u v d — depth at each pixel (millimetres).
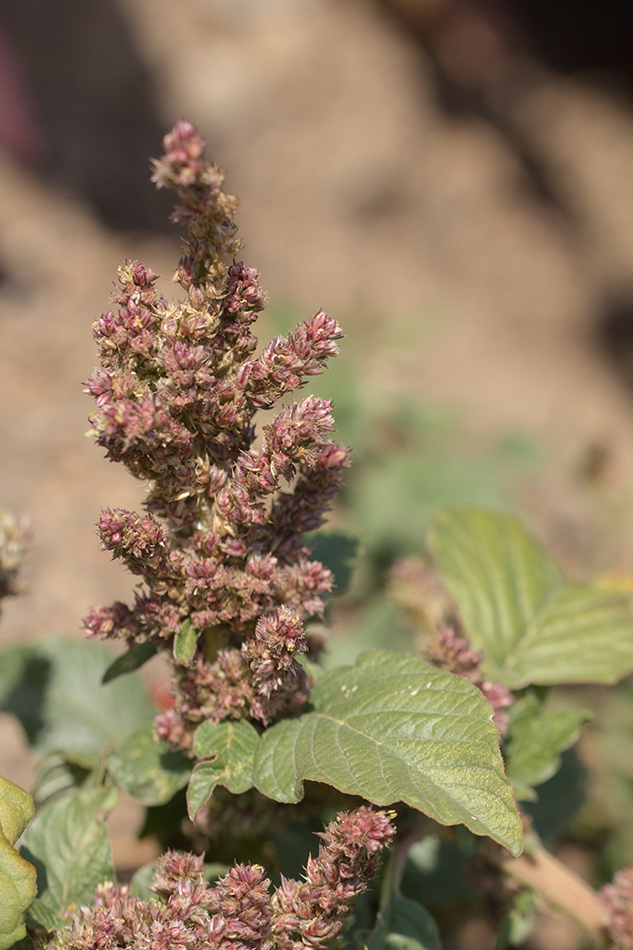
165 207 2090
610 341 2232
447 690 534
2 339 1501
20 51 2383
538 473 1615
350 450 545
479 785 517
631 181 2605
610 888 600
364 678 545
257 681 533
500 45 2906
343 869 519
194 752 539
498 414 1911
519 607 652
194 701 544
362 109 2580
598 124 2729
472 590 652
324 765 525
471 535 668
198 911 519
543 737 609
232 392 524
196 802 527
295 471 531
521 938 641
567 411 1953
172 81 2467
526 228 2471
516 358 2145
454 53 2850
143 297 521
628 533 1372
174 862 531
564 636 644
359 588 1259
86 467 1291
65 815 572
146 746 577
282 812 574
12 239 1854
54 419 1349
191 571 531
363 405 1462
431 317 1855
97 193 2092
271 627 526
